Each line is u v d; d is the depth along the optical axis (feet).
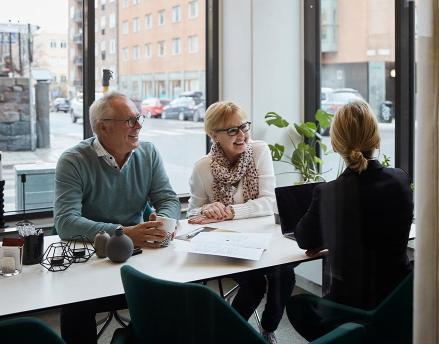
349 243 6.31
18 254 6.25
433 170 5.02
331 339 5.05
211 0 13.70
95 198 8.43
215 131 9.58
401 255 6.23
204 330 4.93
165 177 9.20
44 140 11.80
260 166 9.68
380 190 6.13
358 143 6.24
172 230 7.34
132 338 5.95
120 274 5.76
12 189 11.44
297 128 12.73
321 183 7.22
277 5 13.05
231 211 8.81
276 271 6.81
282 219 7.69
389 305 6.05
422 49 5.02
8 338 4.36
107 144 8.39
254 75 12.89
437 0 4.92
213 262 6.54
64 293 5.57
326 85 13.17
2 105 11.37
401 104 10.92
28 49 11.53
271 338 7.24
